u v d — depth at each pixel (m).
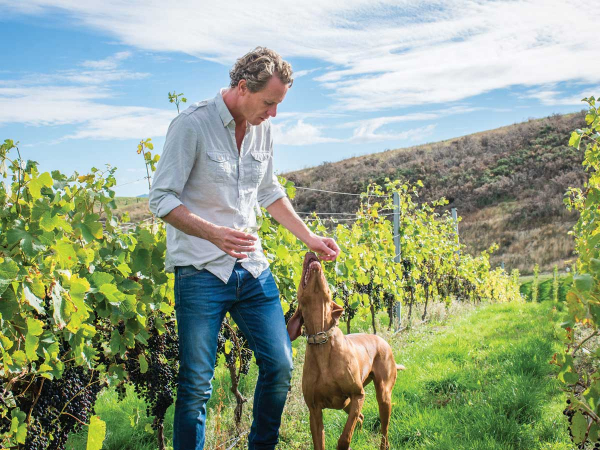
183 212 2.94
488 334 8.84
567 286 3.12
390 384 4.21
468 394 5.45
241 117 3.20
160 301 4.03
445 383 5.83
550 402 5.05
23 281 2.66
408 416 4.81
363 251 7.90
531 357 6.50
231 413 5.11
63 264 2.96
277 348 3.28
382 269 8.84
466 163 59.03
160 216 2.96
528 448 4.21
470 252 44.31
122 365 3.79
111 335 3.60
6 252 2.81
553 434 4.37
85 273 3.43
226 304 3.19
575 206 10.60
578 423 3.06
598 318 2.90
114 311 3.46
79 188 3.72
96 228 3.47
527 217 46.38
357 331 9.98
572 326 3.03
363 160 66.38
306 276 3.46
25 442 2.91
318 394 3.61
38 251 2.80
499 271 22.50
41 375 2.94
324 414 4.99
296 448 4.38
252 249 2.91
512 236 44.72
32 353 2.66
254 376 6.37
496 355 6.88
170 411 5.46
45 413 3.09
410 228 11.18
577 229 5.67
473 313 12.79
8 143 2.95
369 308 8.64
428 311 12.92
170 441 4.93
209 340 3.12
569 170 51.28
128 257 3.84
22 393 2.92
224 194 3.20
